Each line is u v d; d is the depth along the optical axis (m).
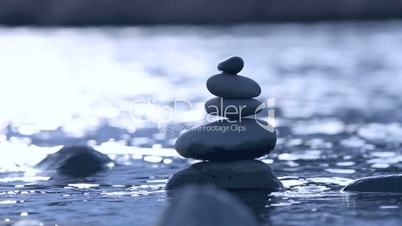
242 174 18.98
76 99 44.19
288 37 97.69
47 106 40.91
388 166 22.47
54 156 23.09
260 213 16.22
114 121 34.53
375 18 120.19
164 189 19.20
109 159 23.39
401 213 15.91
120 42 95.56
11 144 28.22
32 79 57.41
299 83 51.66
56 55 79.56
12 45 92.38
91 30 116.88
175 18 124.31
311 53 77.19
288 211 16.34
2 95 46.97
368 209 16.38
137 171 22.12
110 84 52.75
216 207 12.40
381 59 70.19
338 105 39.50
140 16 124.44
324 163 23.17
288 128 31.62
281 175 21.03
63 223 15.68
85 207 17.23
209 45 88.62
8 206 17.50
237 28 115.12
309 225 15.06
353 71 60.22
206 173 19.08
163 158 24.50
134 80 55.22
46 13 124.06
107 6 124.62
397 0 119.38
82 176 21.39
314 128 31.45
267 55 75.50
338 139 28.34
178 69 63.56
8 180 20.92
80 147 23.34
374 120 33.50
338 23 118.25
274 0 124.62
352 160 23.67
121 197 18.31
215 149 18.94
